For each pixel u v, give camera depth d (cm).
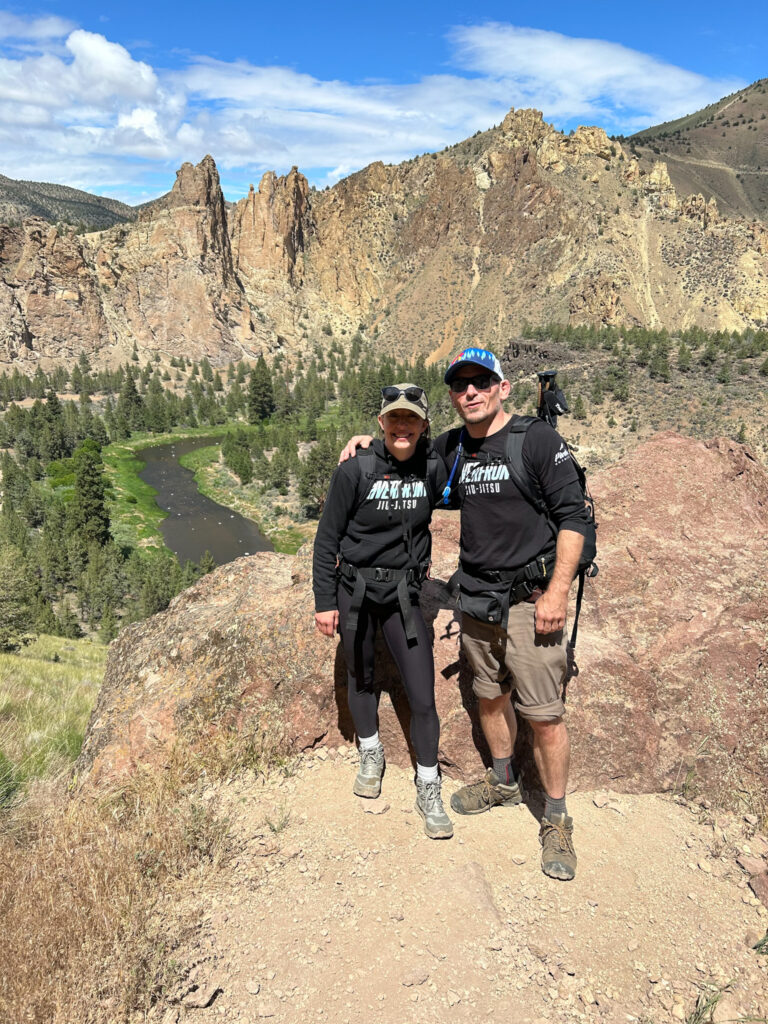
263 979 292
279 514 11194
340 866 353
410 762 436
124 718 512
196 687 501
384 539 354
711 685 445
